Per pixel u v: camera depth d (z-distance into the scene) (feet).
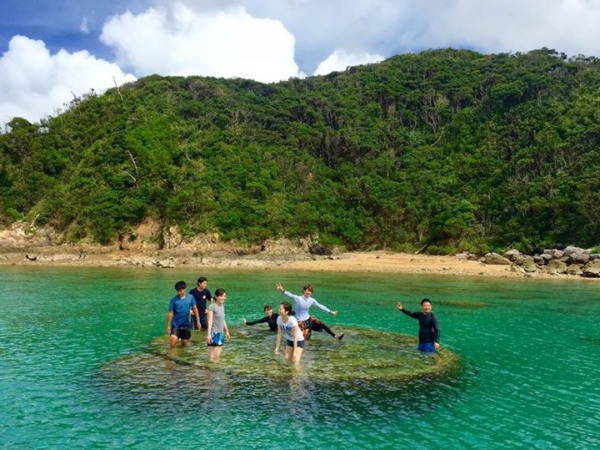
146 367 43.14
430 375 42.60
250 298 98.48
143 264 198.08
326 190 269.23
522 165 259.39
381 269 184.85
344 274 168.45
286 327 45.75
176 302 50.24
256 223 237.04
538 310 87.35
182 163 279.69
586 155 236.22
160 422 30.96
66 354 48.49
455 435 30.27
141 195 246.47
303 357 46.98
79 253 223.92
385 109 391.65
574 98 304.30
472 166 286.25
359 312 83.30
